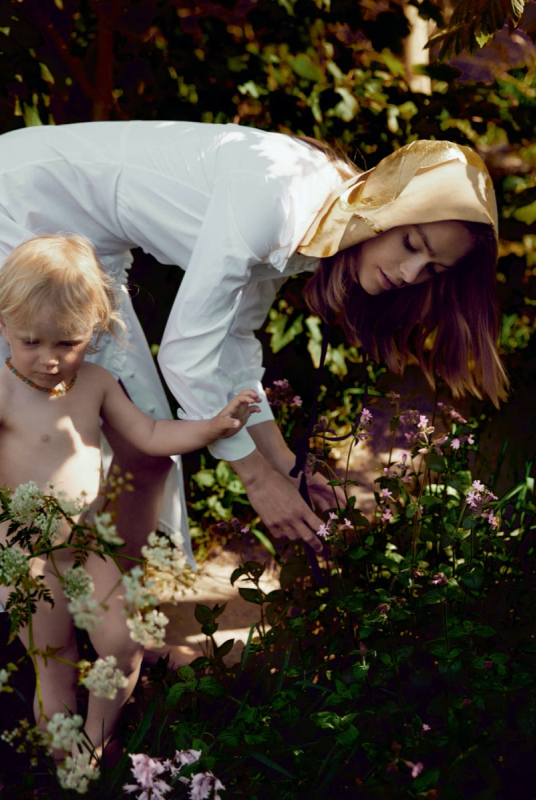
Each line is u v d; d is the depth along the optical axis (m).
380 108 3.43
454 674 1.98
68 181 2.25
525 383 3.65
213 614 2.23
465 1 2.37
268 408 2.54
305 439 2.32
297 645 2.42
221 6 3.29
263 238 1.97
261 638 2.28
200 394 2.08
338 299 2.15
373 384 3.82
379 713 2.00
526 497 2.79
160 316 3.42
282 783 1.86
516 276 3.74
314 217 2.04
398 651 2.09
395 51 3.31
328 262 2.13
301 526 2.23
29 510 1.67
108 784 1.92
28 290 1.87
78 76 3.33
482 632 2.06
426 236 1.98
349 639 2.39
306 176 2.05
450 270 2.06
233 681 2.26
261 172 2.00
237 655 2.61
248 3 3.46
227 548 3.31
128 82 3.37
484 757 1.82
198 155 2.12
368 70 3.44
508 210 3.54
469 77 4.23
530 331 3.77
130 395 2.40
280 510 2.21
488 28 2.39
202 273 2.00
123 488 2.40
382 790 1.74
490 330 2.25
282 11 3.24
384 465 2.56
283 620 2.41
